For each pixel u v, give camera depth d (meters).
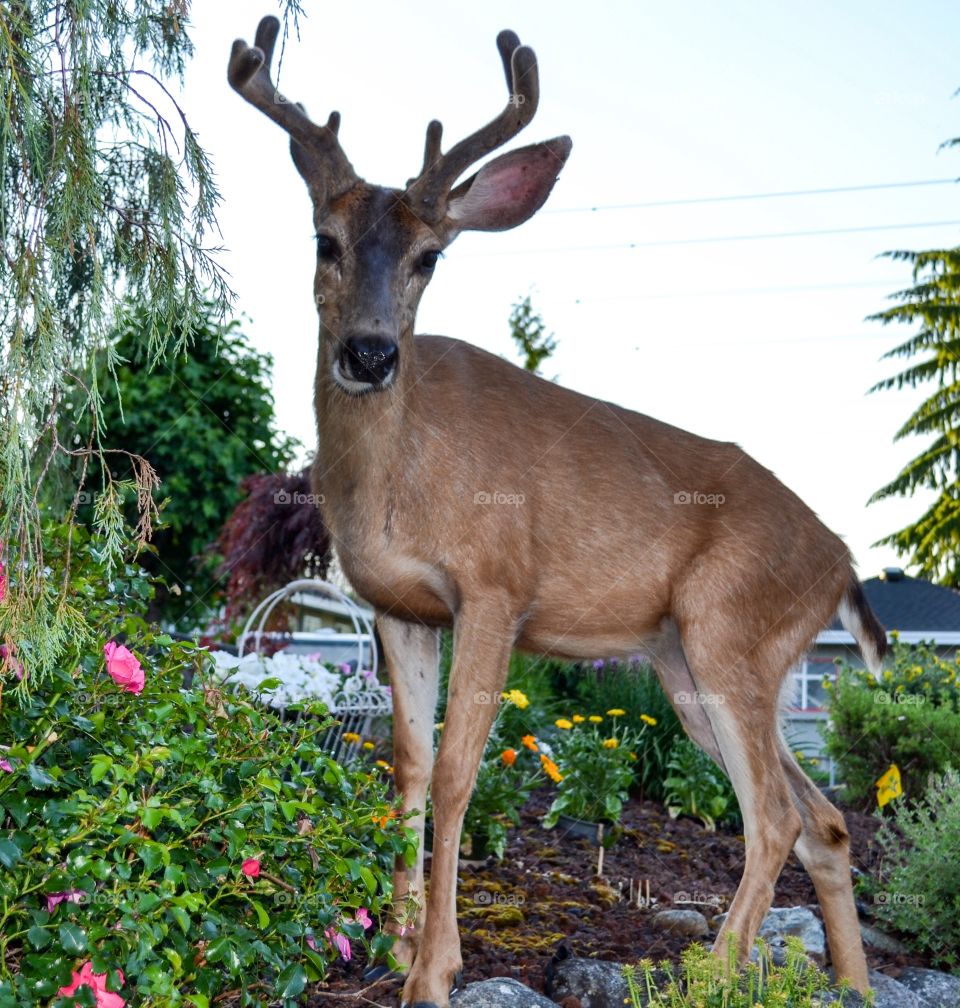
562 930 4.71
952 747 7.70
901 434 24.09
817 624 4.77
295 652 10.55
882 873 5.64
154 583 4.26
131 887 2.68
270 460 19.50
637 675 8.55
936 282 23.59
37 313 3.01
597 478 4.53
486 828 5.59
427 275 4.17
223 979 3.05
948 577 23.84
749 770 4.37
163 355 3.79
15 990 2.53
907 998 4.30
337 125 4.16
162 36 3.85
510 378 4.56
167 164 3.66
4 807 2.73
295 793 3.37
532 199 4.46
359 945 4.14
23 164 3.16
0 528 2.95
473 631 4.11
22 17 3.04
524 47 4.22
